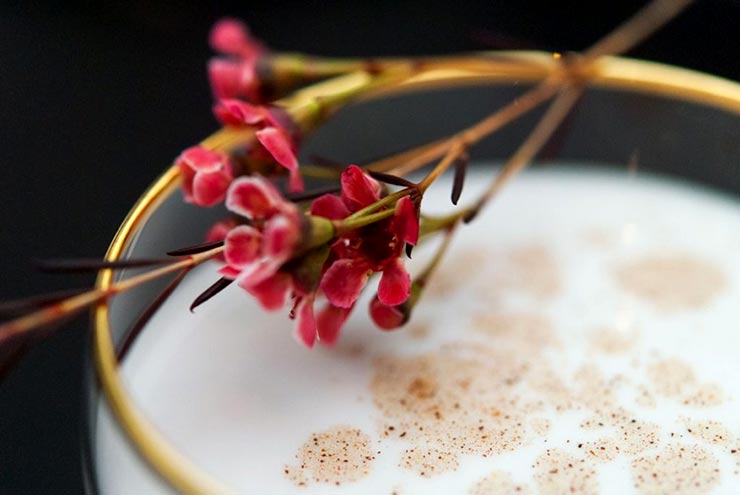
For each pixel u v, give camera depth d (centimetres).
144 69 26
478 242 19
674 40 26
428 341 17
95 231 23
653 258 19
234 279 15
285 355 17
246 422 16
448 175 20
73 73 26
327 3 29
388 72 19
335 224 15
